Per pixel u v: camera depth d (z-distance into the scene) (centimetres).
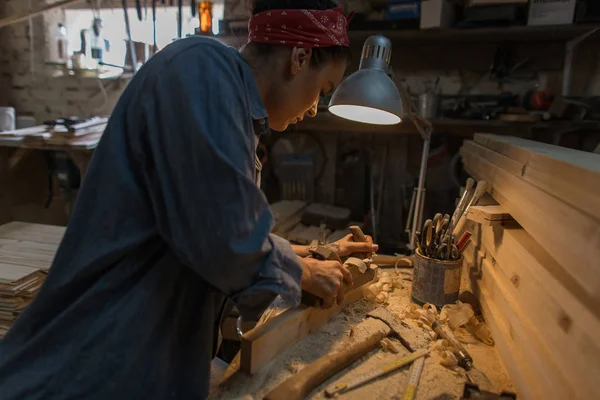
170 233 63
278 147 239
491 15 175
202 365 77
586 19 169
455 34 187
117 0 249
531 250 81
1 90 266
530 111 194
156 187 63
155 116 62
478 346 92
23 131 201
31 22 256
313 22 73
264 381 78
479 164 132
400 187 235
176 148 60
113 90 258
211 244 60
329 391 75
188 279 72
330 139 238
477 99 207
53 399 67
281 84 78
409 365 84
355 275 102
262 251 65
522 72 208
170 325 72
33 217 255
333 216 206
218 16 233
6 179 235
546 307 71
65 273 69
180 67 63
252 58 76
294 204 221
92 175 68
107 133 67
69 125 197
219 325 97
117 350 67
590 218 55
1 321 127
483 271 109
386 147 233
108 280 68
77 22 262
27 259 142
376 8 214
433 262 103
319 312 94
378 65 95
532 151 82
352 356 83
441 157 216
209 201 60
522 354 78
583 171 57
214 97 62
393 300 112
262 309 71
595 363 52
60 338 69
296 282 73
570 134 203
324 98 208
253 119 71
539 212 75
